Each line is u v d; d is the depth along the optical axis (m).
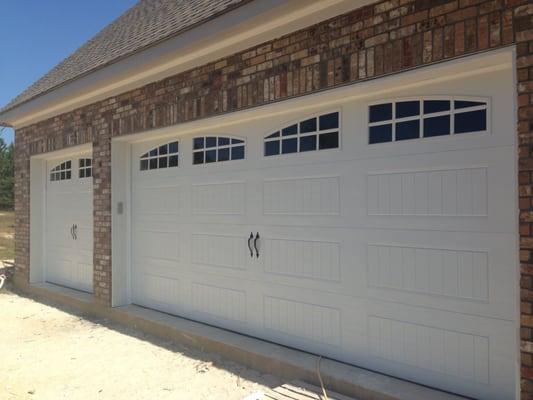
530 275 3.02
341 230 4.56
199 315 6.14
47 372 5.07
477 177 3.66
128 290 7.25
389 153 4.20
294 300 4.98
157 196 6.80
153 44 5.65
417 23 3.66
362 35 4.03
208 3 5.70
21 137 9.83
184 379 4.75
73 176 8.80
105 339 6.20
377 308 4.27
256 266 5.38
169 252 6.61
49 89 7.78
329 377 4.20
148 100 6.40
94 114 7.49
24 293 9.52
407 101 4.10
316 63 4.38
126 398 4.38
